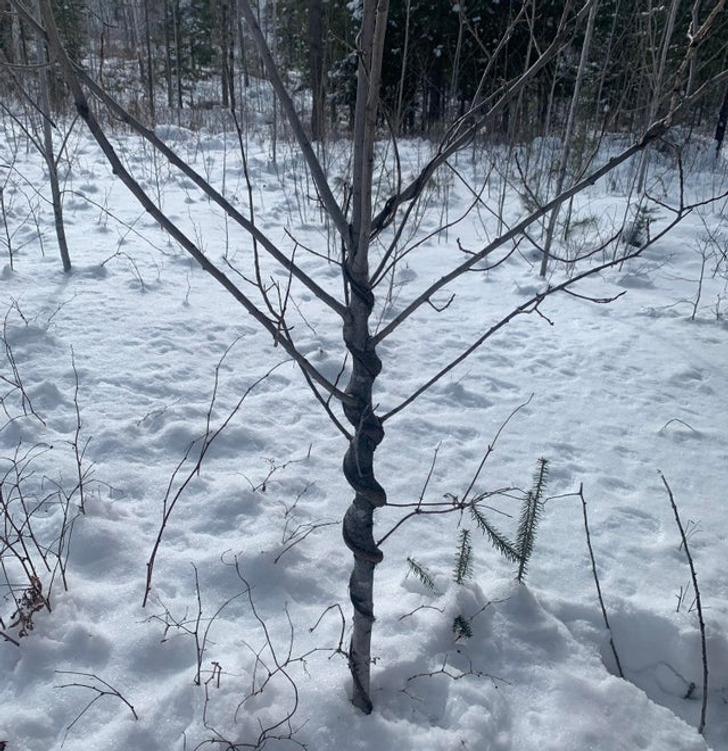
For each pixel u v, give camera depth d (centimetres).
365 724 173
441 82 1089
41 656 183
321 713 174
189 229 588
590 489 293
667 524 275
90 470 262
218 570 220
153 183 743
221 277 131
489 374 390
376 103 126
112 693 168
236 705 171
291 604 213
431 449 312
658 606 227
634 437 338
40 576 209
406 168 805
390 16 968
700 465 319
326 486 274
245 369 362
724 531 274
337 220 145
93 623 194
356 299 148
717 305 484
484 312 482
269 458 288
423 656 194
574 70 951
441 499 278
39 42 397
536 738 177
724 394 385
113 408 306
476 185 818
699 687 215
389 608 208
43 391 308
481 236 662
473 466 303
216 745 164
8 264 454
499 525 264
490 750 173
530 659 200
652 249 625
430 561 237
